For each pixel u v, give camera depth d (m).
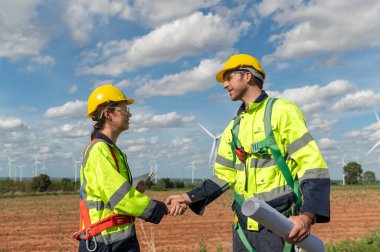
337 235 17.77
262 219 3.04
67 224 22.44
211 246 15.29
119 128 4.25
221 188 4.17
